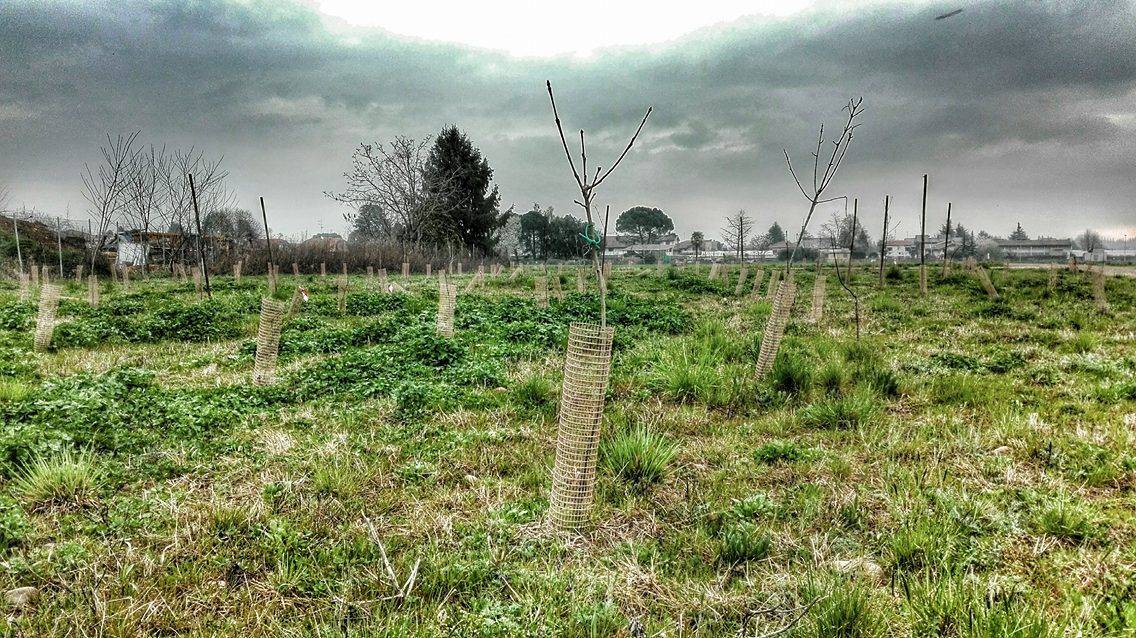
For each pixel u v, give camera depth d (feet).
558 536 13.64
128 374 25.54
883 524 14.25
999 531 13.53
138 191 92.94
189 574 12.05
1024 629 9.72
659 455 16.99
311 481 16.25
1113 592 11.36
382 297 55.01
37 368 29.17
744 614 10.97
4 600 11.14
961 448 18.51
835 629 10.25
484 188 196.65
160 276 103.81
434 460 18.06
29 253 105.50
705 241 287.07
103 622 10.25
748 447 19.27
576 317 45.21
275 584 11.77
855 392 23.57
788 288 25.21
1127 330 39.65
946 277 79.61
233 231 141.79
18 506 14.03
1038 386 25.70
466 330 39.50
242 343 36.09
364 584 11.88
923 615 10.55
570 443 13.66
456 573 12.07
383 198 165.89
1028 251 253.24
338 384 26.05
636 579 12.17
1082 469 16.58
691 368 25.72
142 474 16.58
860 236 200.85
